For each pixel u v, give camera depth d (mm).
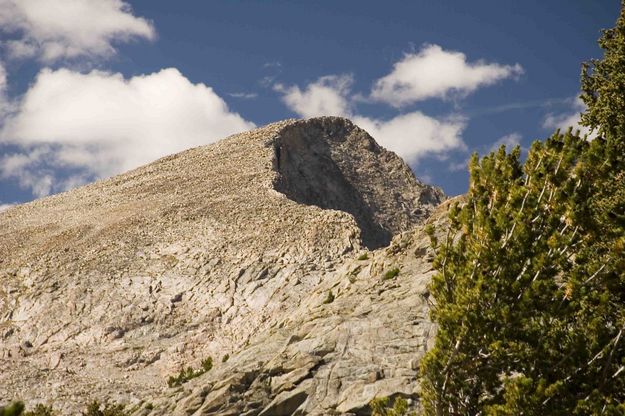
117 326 98625
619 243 26703
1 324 104812
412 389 36781
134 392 80812
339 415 36844
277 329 55188
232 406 39594
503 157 31016
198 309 100938
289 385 39875
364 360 40188
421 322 41875
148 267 114625
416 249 51938
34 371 88750
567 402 25547
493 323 27109
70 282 112000
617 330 26812
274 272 104750
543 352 26719
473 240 28844
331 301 52438
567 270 27688
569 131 29562
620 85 39469
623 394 26344
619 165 28328
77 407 76000
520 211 28547
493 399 27125
